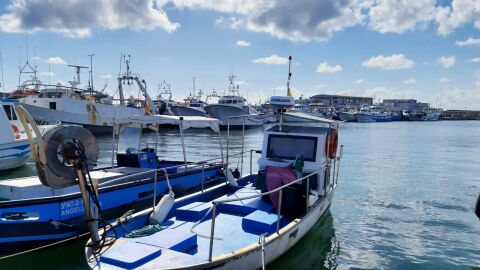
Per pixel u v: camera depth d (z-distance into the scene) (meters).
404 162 25.97
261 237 6.73
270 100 10.15
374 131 65.88
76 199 8.79
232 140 40.12
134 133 13.23
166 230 6.82
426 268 8.60
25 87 36.00
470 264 8.84
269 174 8.75
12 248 7.98
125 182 10.82
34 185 9.35
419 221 12.03
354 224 11.67
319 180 9.72
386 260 9.01
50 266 8.02
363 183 18.17
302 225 8.20
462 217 12.52
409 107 177.25
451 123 119.62
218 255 6.21
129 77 40.09
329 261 8.86
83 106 35.03
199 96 81.50
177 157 25.81
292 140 9.92
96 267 5.35
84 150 5.77
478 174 21.06
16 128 18.97
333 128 10.71
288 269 8.20
